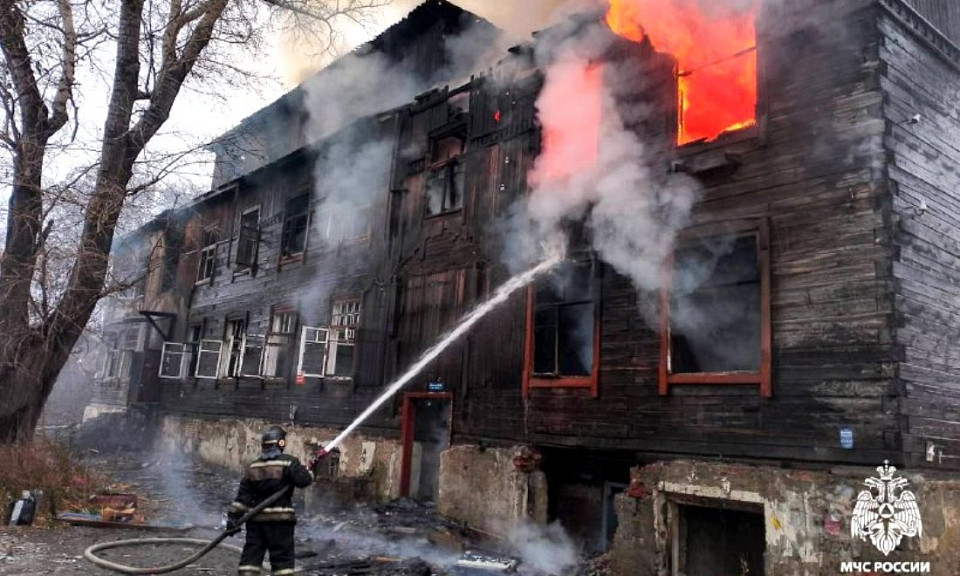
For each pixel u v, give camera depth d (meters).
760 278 7.76
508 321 10.98
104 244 13.15
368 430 13.70
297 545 9.56
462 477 11.09
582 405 9.49
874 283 6.85
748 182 8.09
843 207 7.21
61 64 12.36
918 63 7.77
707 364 8.85
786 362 7.38
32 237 12.52
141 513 10.77
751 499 7.27
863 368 6.79
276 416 16.86
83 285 12.71
